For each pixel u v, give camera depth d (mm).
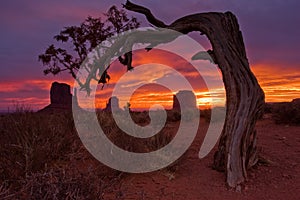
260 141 8953
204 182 5773
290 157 7168
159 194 5133
